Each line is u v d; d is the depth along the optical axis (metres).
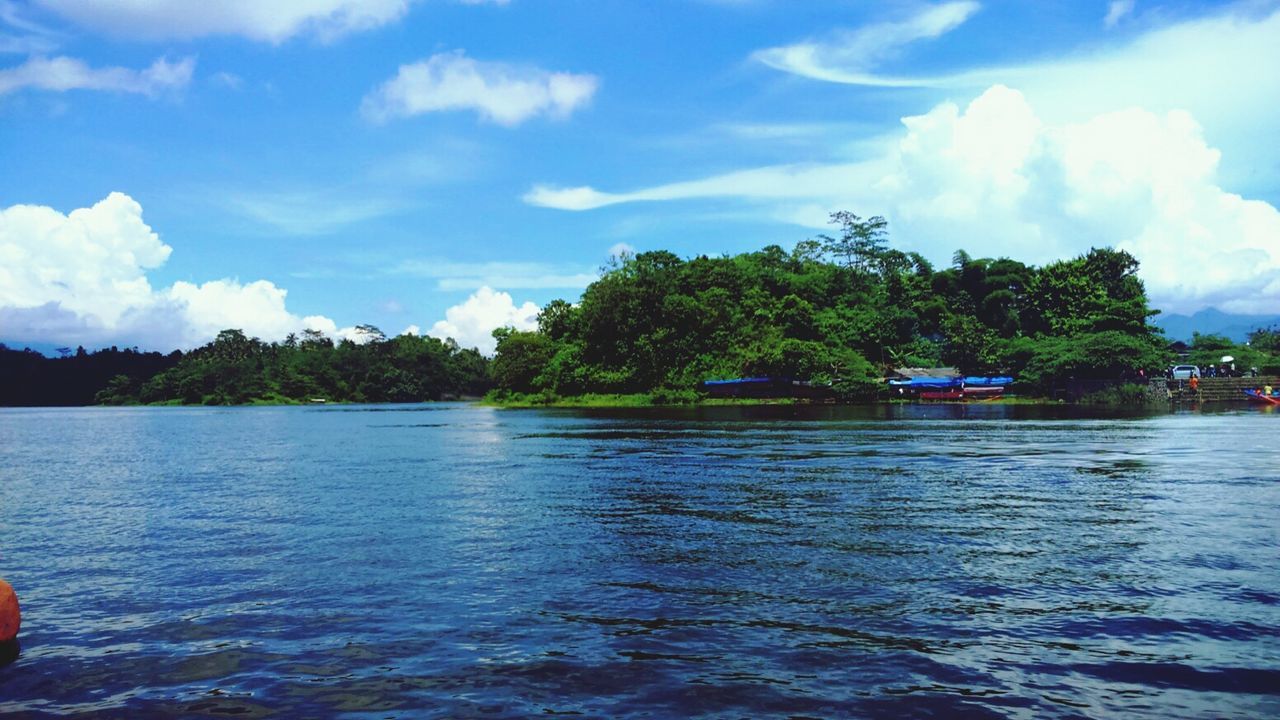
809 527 12.69
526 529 12.84
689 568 9.96
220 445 38.72
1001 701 5.82
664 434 38.47
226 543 12.23
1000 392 87.31
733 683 6.18
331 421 71.81
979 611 7.98
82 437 49.69
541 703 5.86
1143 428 38.50
